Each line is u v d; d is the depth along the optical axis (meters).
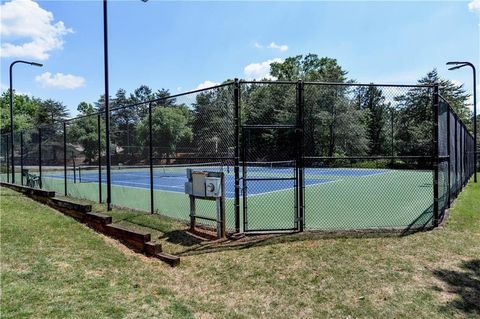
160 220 7.47
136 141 9.91
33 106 64.12
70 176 20.75
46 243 5.75
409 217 8.04
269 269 4.45
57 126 13.31
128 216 7.96
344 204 10.15
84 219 7.37
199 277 4.31
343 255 4.87
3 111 37.84
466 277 4.18
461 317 3.26
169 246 5.61
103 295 3.75
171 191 14.01
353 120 7.64
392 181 16.92
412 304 3.51
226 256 4.98
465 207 8.76
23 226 6.89
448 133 8.35
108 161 8.92
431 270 4.38
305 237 5.73
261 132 10.63
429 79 44.47
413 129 7.61
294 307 3.50
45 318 3.19
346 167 9.28
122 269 4.59
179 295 3.80
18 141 16.91
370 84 6.41
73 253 5.24
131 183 17.36
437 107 6.58
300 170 6.15
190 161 7.75
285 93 13.66
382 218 7.94
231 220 7.79
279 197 11.55
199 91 7.00
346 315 3.32
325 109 7.80
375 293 3.76
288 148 10.25
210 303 3.60
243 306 3.54
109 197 8.91
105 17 8.63
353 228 6.50
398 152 7.59
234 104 6.15
